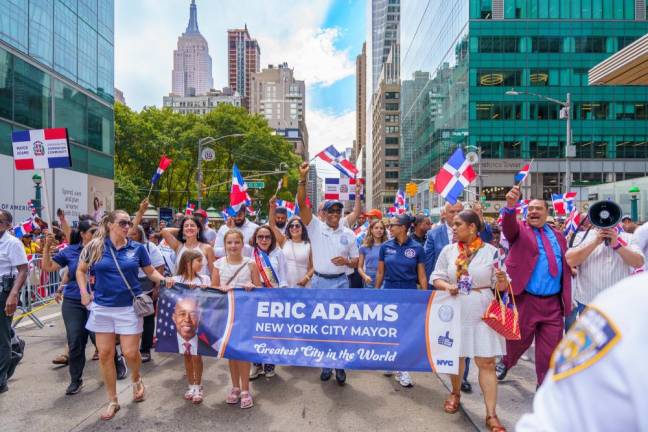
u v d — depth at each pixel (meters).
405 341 4.14
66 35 21.62
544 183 45.66
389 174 107.94
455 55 49.81
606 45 45.69
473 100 45.66
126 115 36.66
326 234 5.48
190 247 5.90
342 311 4.27
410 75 75.25
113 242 4.16
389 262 5.20
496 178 45.56
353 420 3.99
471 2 45.56
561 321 3.94
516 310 3.71
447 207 5.93
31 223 9.61
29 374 5.19
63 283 4.92
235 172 6.91
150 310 4.28
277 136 49.50
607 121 45.88
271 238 5.16
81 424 3.91
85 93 23.42
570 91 45.69
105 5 25.80
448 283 4.11
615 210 3.76
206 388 4.81
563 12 45.62
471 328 3.89
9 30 17.36
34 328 7.33
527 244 3.96
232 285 4.56
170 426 3.87
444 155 53.34
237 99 160.00
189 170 41.59
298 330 4.33
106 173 25.84
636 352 0.73
